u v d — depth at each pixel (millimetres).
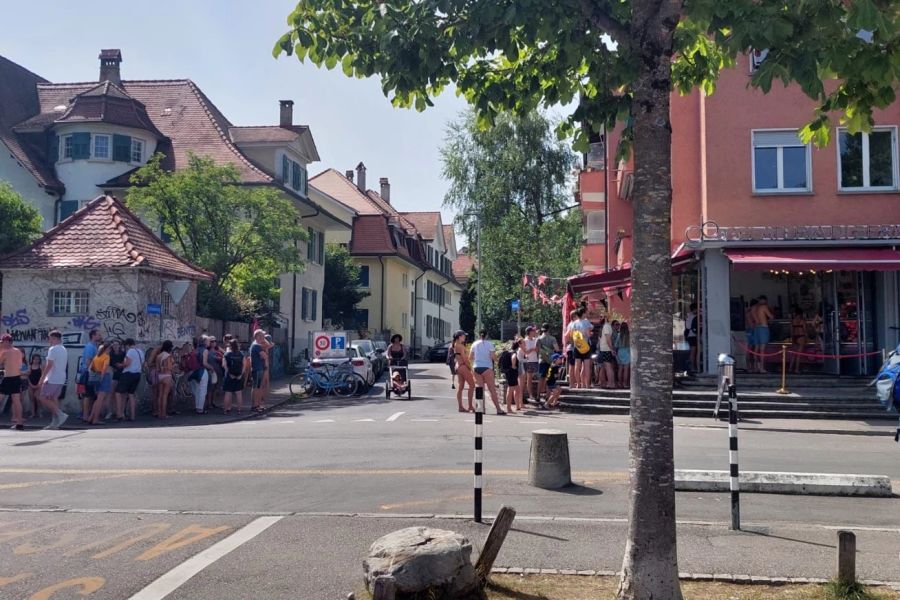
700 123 21859
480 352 18438
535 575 6047
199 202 27250
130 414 18688
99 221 21406
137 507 8508
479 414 7848
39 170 34250
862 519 8023
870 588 5711
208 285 26781
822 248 19906
